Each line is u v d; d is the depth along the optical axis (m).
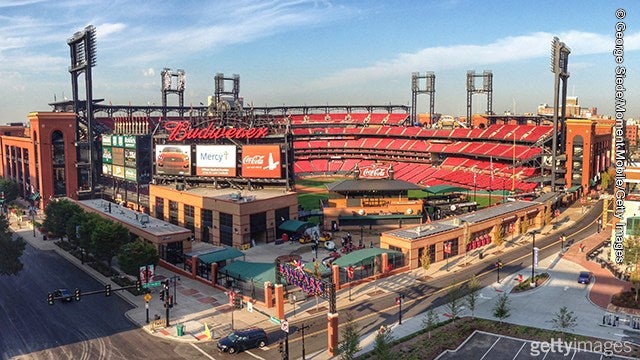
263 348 59.94
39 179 158.50
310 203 158.88
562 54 158.25
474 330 63.62
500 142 198.38
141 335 63.81
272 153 121.00
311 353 58.34
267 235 111.38
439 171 198.50
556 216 134.12
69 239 104.56
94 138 172.75
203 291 80.38
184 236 97.75
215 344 61.03
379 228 123.50
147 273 69.31
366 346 59.62
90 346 60.69
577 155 163.38
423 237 91.81
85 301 76.25
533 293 77.25
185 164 131.12
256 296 77.50
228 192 121.06
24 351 59.44
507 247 105.25
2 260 81.19
